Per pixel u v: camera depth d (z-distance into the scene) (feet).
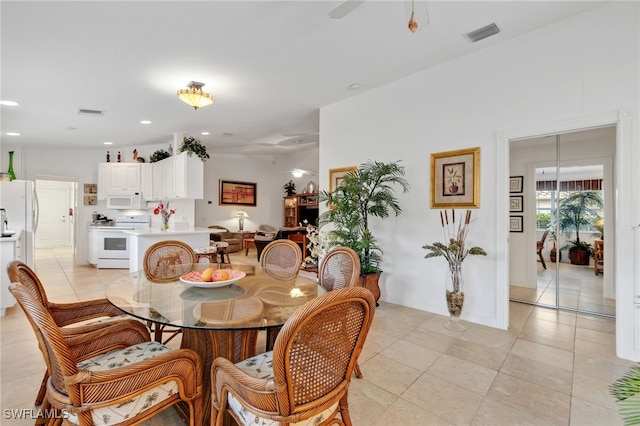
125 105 14.29
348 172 13.91
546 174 14.30
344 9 7.36
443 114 11.12
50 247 32.83
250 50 9.82
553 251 14.25
